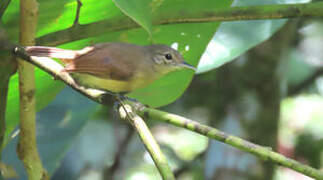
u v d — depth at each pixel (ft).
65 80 18.62
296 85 48.75
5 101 20.26
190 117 46.52
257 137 37.52
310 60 49.90
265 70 37.91
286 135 49.88
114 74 25.70
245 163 36.17
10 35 23.25
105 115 44.37
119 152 44.21
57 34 20.44
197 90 45.42
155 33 25.32
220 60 26.76
